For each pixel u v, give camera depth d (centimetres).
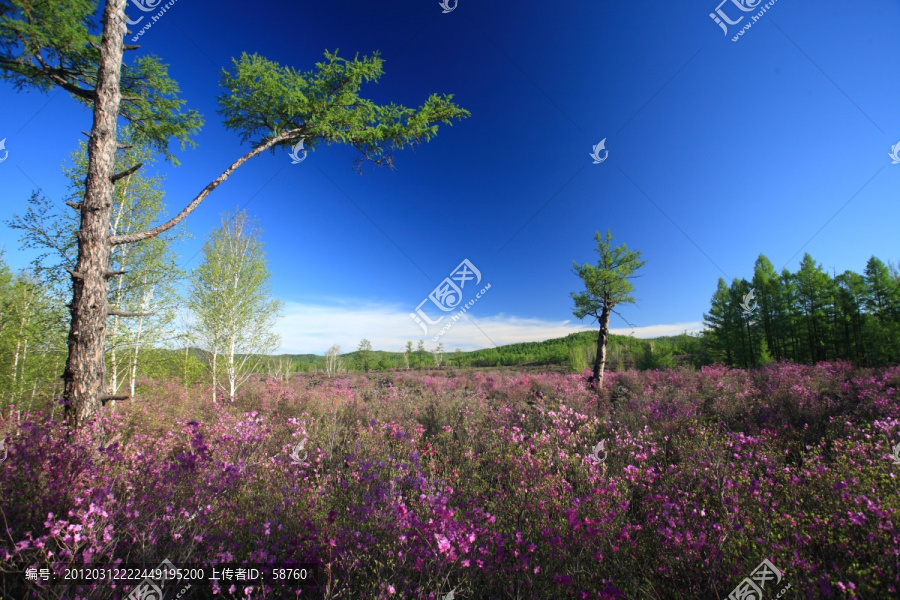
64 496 279
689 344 3725
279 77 709
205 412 991
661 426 678
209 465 362
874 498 301
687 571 260
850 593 203
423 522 266
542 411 772
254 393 1316
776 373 1535
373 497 316
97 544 222
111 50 565
